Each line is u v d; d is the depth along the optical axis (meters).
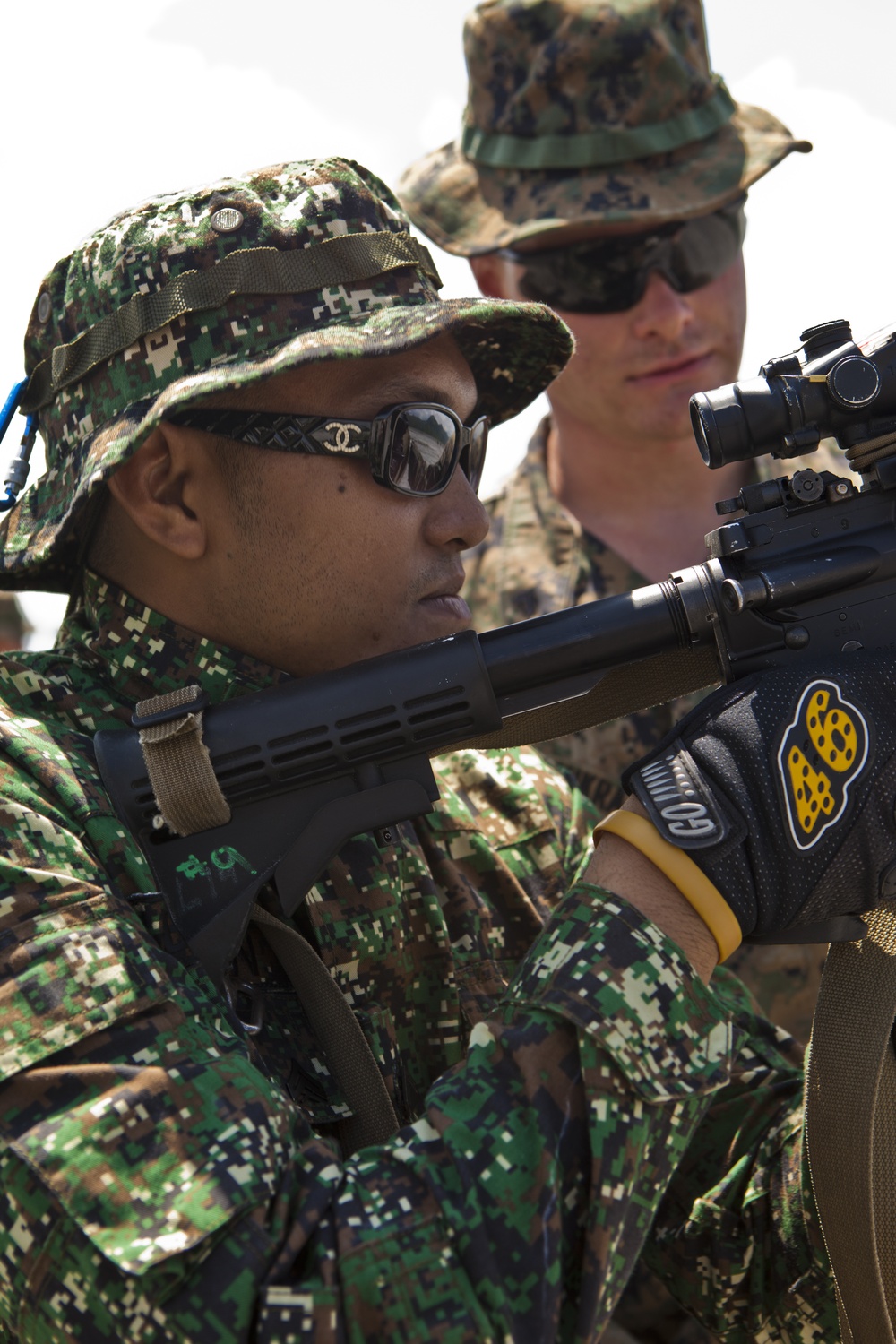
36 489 1.52
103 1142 1.05
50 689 1.41
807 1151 1.32
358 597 1.41
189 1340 1.01
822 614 1.32
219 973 1.26
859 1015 1.30
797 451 1.31
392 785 1.30
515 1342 1.04
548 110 2.61
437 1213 1.08
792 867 1.20
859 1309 1.31
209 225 1.37
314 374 1.37
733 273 2.60
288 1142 1.12
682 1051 1.14
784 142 2.65
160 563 1.45
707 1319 1.49
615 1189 1.10
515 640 1.32
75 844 1.21
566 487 2.71
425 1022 1.45
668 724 2.44
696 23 2.68
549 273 2.54
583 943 1.17
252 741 1.27
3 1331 1.08
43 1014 1.09
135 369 1.37
